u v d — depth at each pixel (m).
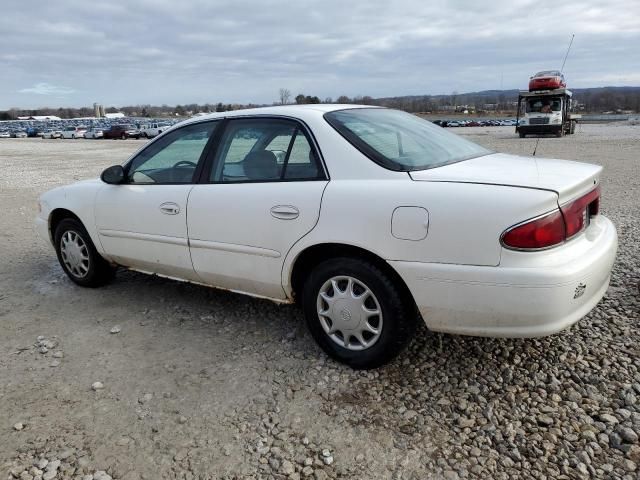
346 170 3.12
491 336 2.76
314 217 3.12
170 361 3.46
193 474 2.41
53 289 4.95
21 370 3.41
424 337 3.60
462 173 2.94
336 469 2.41
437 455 2.47
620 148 19.80
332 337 3.28
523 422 2.67
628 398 2.79
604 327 3.60
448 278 2.72
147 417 2.85
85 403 3.00
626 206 7.92
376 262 3.00
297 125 3.39
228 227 3.54
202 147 3.84
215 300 4.49
